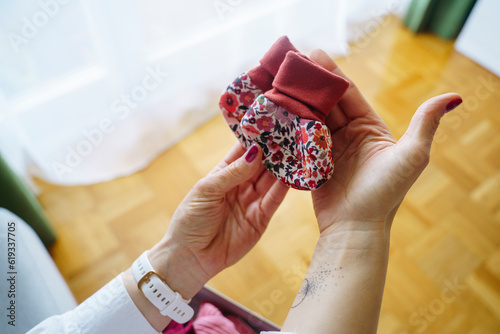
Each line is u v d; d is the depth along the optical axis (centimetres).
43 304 39
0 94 55
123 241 65
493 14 79
